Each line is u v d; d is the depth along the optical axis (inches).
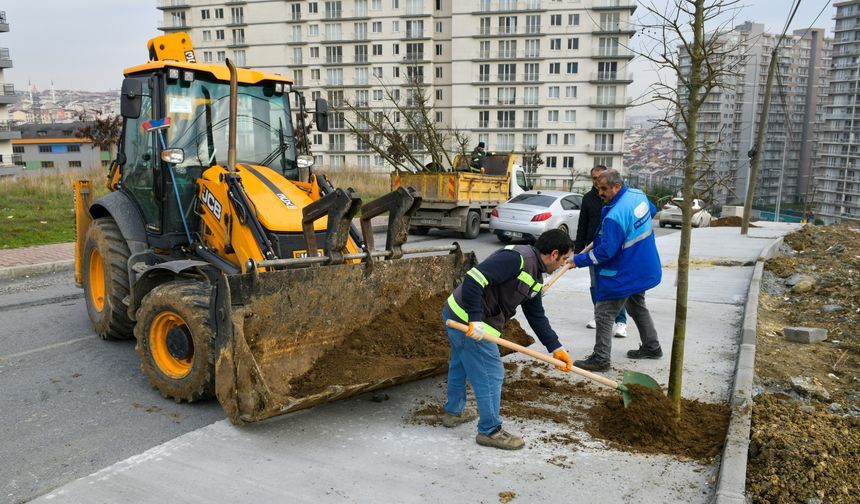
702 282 382.9
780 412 176.7
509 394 196.9
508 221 593.3
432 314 216.1
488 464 152.3
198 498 134.9
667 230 904.9
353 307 199.0
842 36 3917.3
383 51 2906.0
